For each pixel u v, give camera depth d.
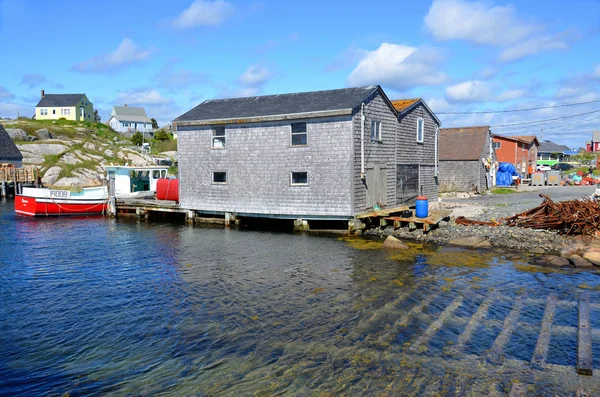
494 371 7.89
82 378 8.03
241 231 22.98
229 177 24.03
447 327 9.88
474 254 16.73
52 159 56.00
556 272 14.19
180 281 14.04
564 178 52.59
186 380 7.85
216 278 14.29
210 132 24.41
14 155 52.88
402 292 12.41
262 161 22.91
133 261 16.89
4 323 10.71
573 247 16.17
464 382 7.52
